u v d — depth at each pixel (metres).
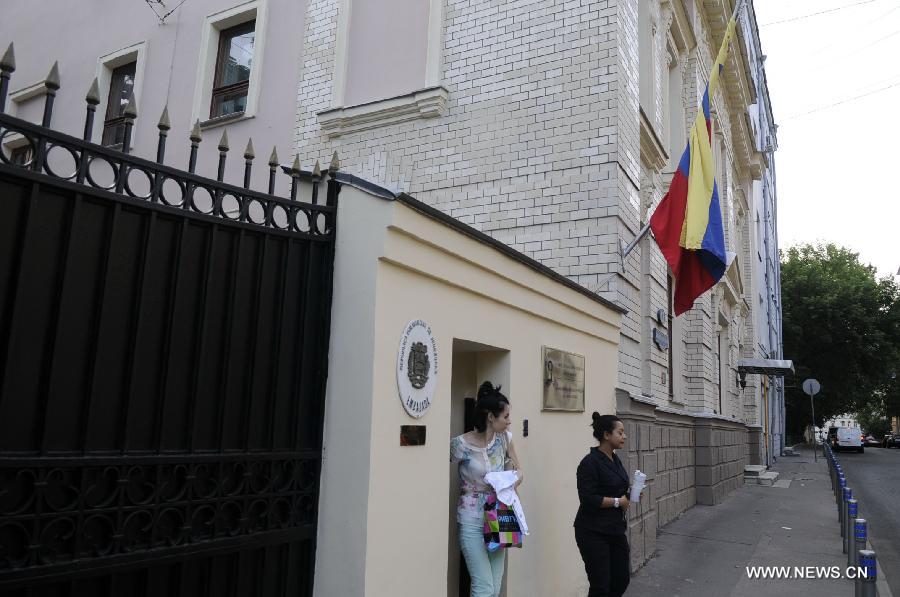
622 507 5.24
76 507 2.71
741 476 18.80
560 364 6.26
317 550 3.65
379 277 3.78
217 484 3.23
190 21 12.01
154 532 2.94
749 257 25.34
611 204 8.20
